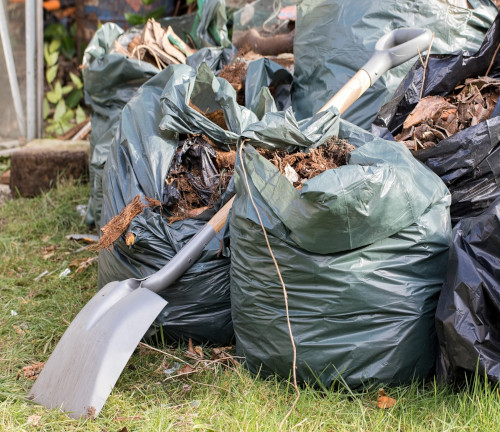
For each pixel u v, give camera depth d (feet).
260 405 7.27
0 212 13.67
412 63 10.17
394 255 7.49
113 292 8.24
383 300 7.41
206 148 9.20
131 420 7.06
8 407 7.11
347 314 7.43
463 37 10.39
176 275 8.43
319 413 7.12
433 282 7.65
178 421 7.06
